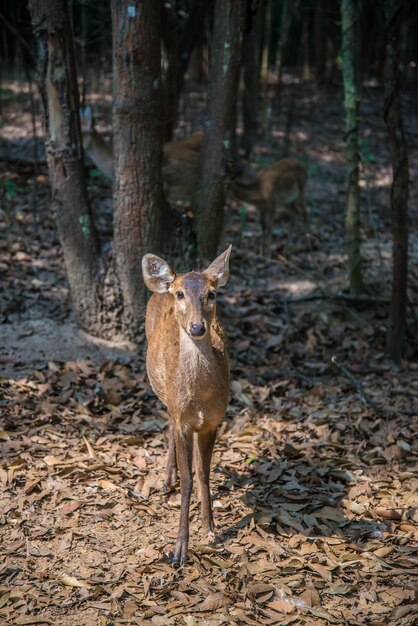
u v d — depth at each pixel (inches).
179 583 180.9
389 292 378.6
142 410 267.0
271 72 826.8
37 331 312.3
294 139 659.4
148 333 228.5
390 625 167.9
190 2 573.6
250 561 190.9
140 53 276.4
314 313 354.6
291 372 304.7
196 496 220.2
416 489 223.9
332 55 826.2
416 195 582.6
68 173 296.2
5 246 393.1
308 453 245.9
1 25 622.2
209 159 307.4
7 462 226.5
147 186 290.2
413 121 756.0
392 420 267.0
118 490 218.1
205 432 198.5
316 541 199.6
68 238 302.7
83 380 279.9
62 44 285.9
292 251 439.5
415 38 794.2
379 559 191.3
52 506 208.7
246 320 342.6
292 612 172.4
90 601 173.2
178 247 303.6
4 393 266.1
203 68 808.9
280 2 789.2
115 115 285.0
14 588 175.0
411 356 322.0
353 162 350.9
